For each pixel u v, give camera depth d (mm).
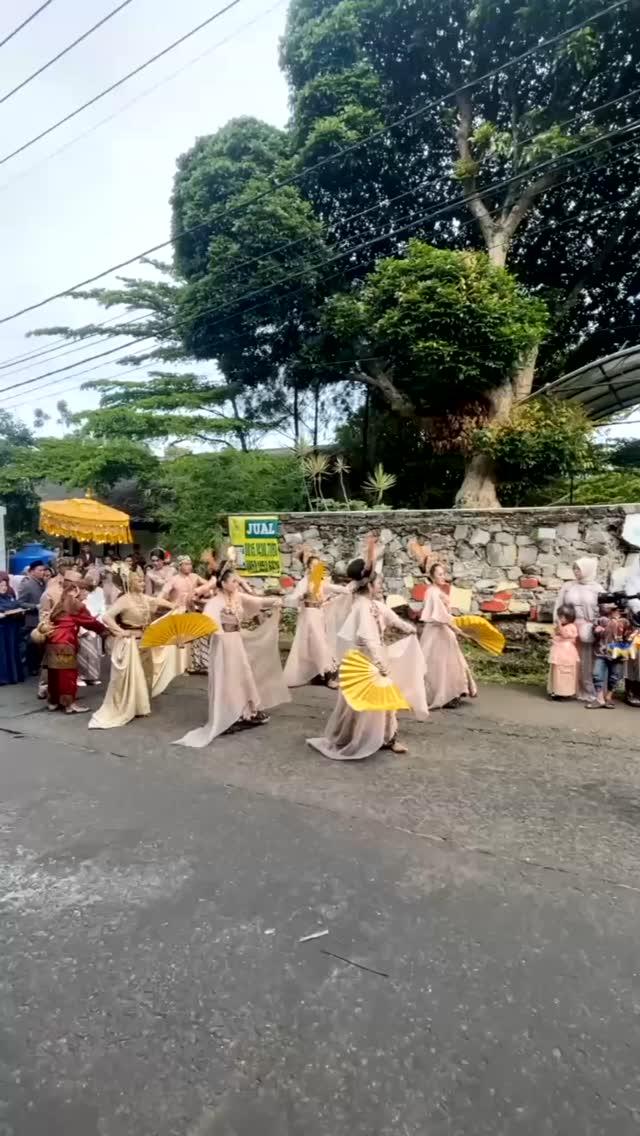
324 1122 2293
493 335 14805
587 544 9422
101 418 18766
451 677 7715
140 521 20562
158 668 8836
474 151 17891
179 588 9562
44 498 27156
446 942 3301
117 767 5918
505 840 4398
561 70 16156
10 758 6262
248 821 4711
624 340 19969
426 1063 2547
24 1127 2293
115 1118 2330
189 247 19547
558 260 20109
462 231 19453
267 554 12023
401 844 4344
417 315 14883
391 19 17375
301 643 9062
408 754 6160
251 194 17172
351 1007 2857
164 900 3717
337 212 19609
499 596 9945
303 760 6012
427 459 19875
